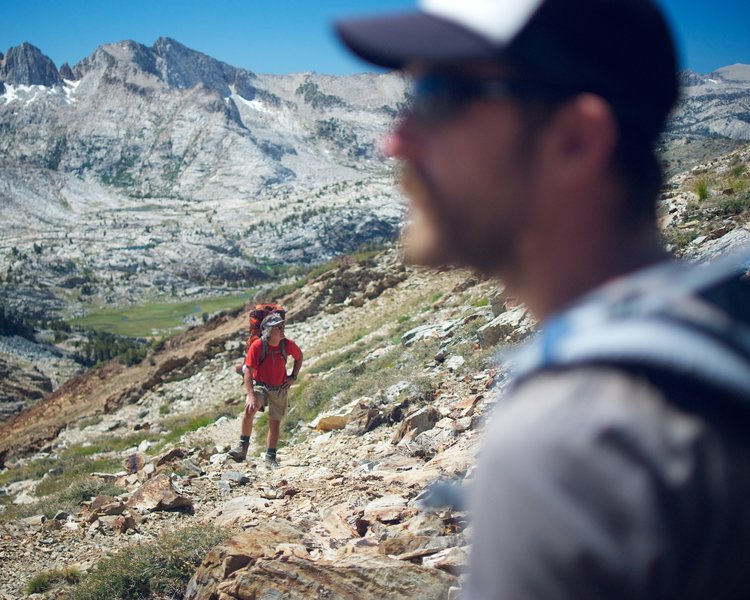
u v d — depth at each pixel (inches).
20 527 381.1
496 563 26.3
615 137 30.4
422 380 499.5
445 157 32.0
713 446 25.5
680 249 522.3
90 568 300.7
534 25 29.0
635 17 29.7
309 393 677.9
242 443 461.1
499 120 30.7
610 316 28.0
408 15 30.7
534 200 31.2
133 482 454.0
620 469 25.2
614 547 24.8
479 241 32.4
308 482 363.3
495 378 420.5
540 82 29.7
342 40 30.7
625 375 26.3
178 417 994.1
